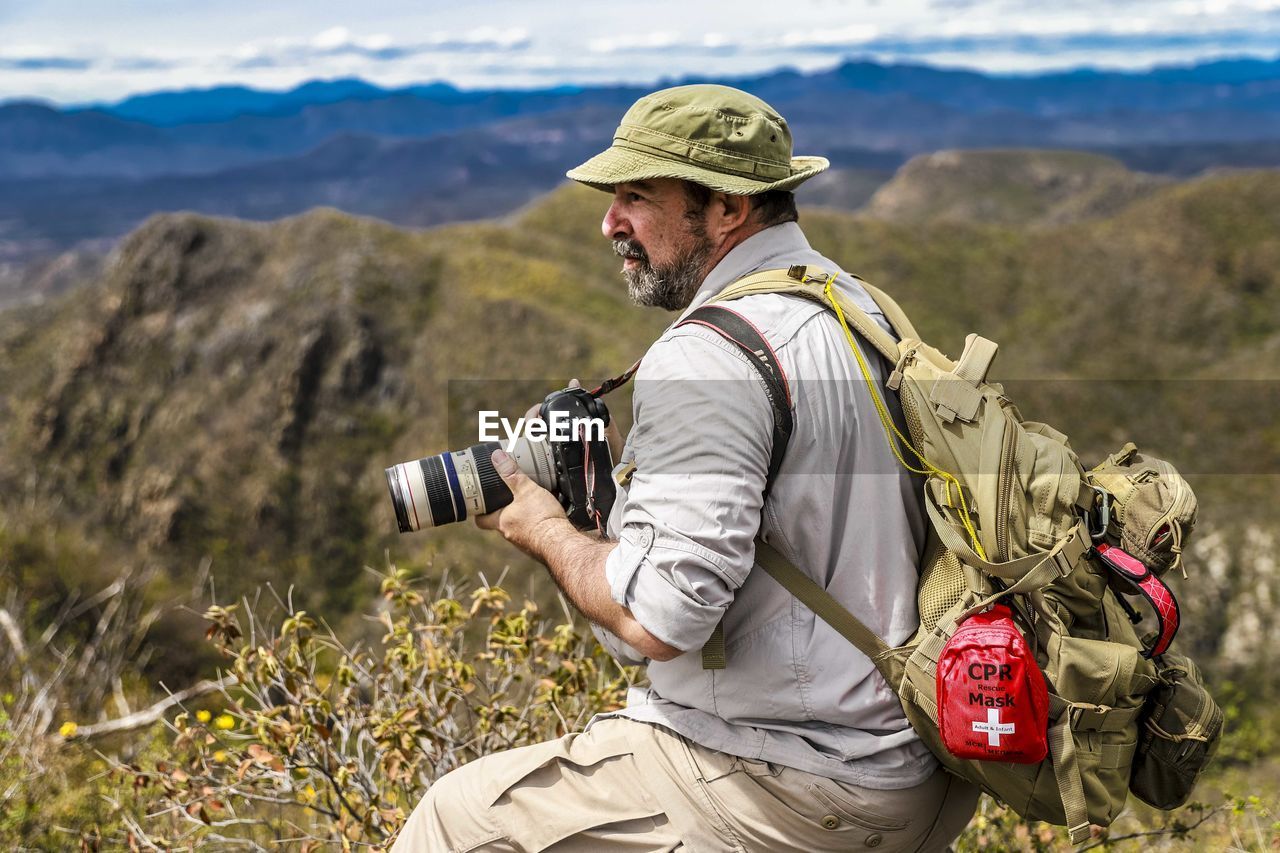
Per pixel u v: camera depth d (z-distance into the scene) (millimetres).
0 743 3496
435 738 2625
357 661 2770
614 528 1820
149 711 4082
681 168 1706
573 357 68312
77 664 5102
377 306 74750
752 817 1672
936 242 90000
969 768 1638
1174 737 1719
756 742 1668
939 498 1626
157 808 2807
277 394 67875
